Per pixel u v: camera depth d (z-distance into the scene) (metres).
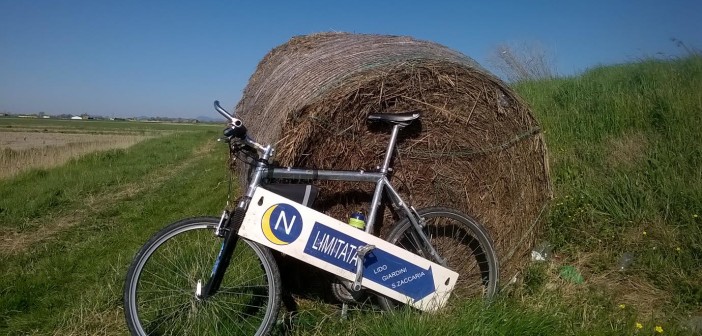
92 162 14.72
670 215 4.45
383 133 3.34
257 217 2.80
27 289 4.07
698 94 6.02
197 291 2.89
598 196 4.85
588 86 8.02
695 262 3.87
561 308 3.29
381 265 3.07
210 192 8.72
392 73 3.18
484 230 3.38
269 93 4.09
